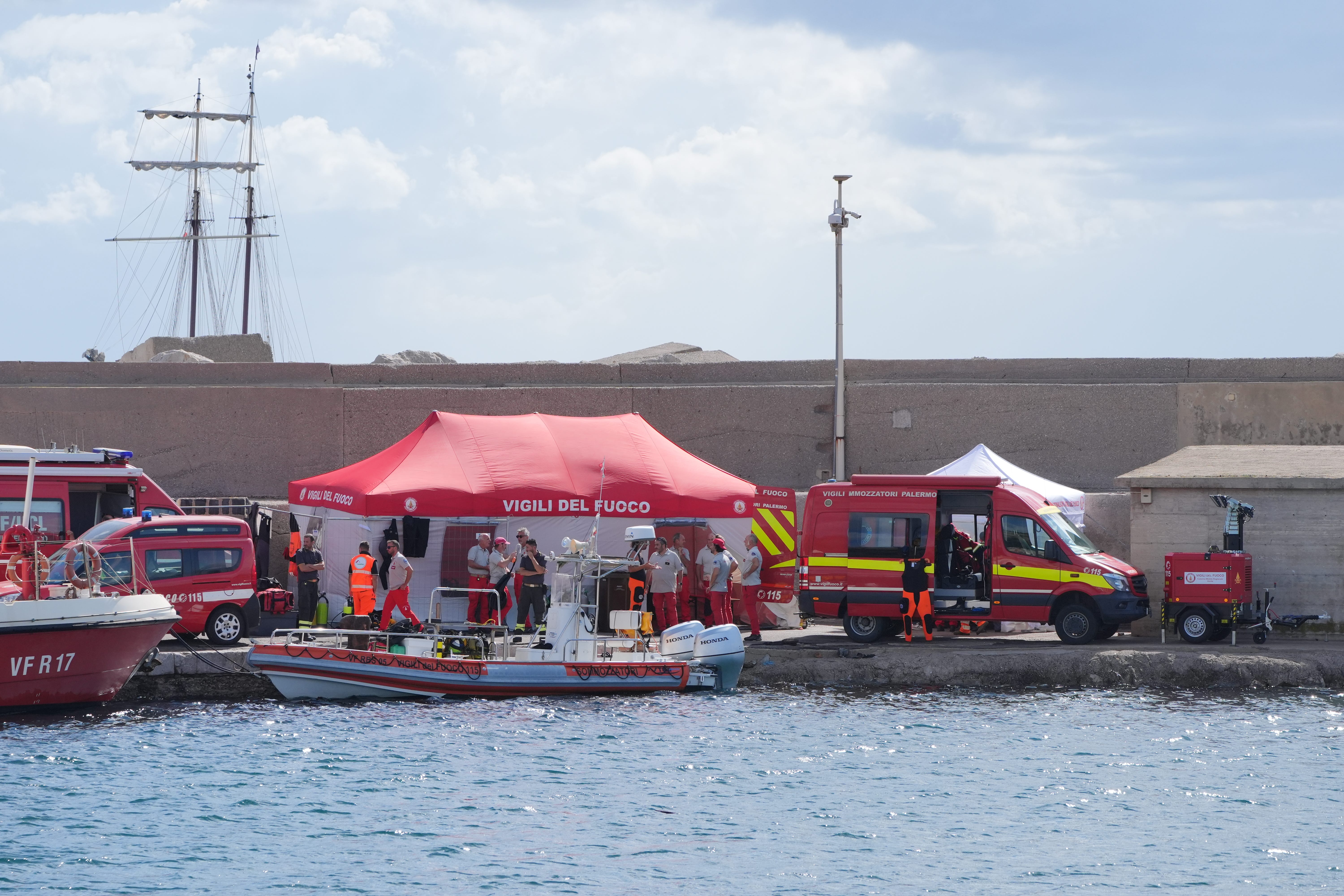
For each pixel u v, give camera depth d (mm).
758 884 20859
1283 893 20469
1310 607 39312
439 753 28406
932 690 35562
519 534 37531
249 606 36250
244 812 24172
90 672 31719
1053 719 31797
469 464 40156
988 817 24172
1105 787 26047
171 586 35281
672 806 24859
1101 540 44375
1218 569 37719
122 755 27984
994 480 38375
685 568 42188
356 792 25484
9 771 26594
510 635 35312
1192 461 42188
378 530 39625
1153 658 36000
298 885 20625
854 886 20797
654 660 35500
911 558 38188
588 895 20375
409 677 33438
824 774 26969
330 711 32469
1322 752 28703
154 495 39000
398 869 21391
